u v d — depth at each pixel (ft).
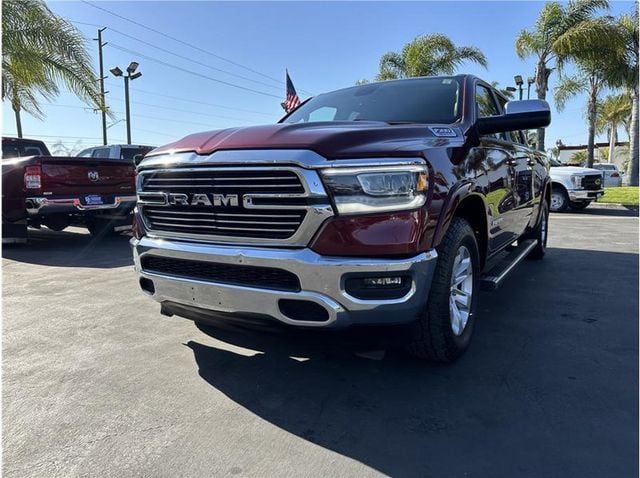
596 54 54.75
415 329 9.60
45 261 22.56
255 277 8.65
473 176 10.26
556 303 14.99
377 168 8.09
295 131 8.95
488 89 14.87
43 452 7.55
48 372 10.32
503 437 7.86
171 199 9.44
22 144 33.71
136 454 7.49
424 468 7.13
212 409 8.79
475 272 11.09
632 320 13.38
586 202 46.11
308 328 8.39
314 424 8.29
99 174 26.00
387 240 8.06
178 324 13.25
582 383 9.64
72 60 37.88
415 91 13.16
